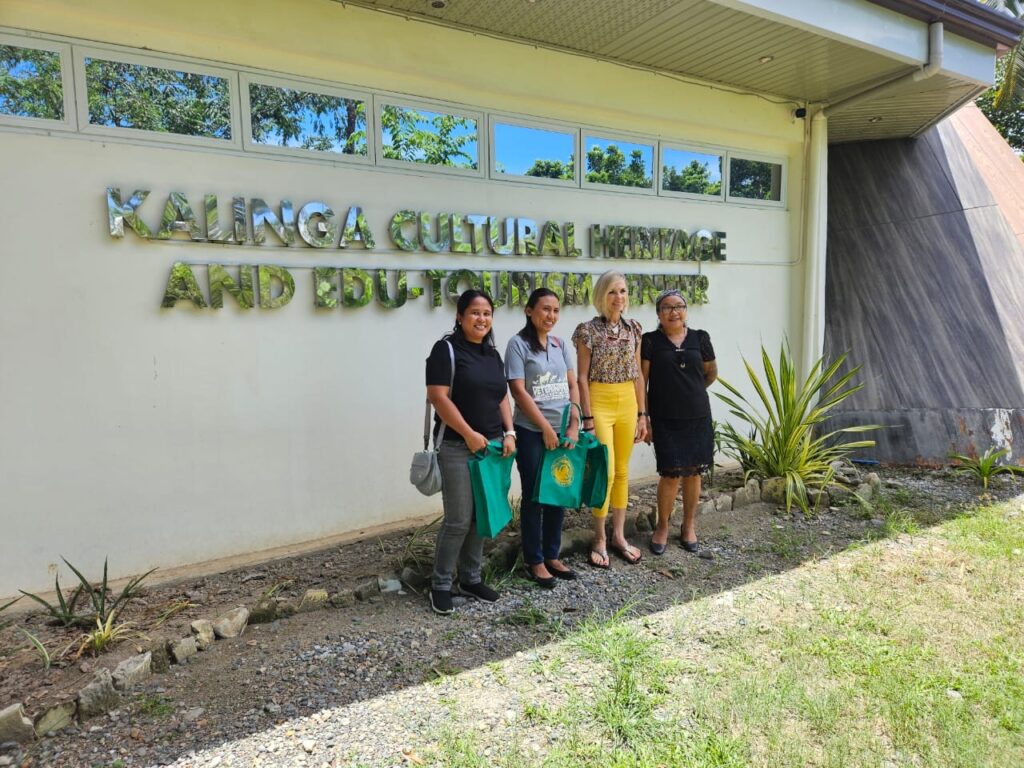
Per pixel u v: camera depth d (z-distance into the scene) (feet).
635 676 9.16
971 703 8.50
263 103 13.33
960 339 22.47
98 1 11.50
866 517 15.93
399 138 15.03
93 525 12.07
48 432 11.61
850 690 8.80
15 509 11.41
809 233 22.53
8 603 10.86
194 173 12.62
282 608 11.01
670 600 11.72
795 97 21.44
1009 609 11.07
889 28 17.10
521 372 11.56
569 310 17.88
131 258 12.12
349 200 14.35
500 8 14.42
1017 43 19.62
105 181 11.84
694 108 19.70
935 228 24.99
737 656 9.73
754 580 12.55
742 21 15.47
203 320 12.86
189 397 12.82
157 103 12.29
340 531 14.61
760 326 22.36
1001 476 19.20
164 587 11.96
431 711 8.49
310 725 8.22
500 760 7.54
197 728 8.16
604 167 18.51
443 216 15.51
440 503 16.01
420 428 15.51
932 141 27.20
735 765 7.35
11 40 11.11
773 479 17.07
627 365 12.86
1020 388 21.06
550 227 17.19
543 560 12.49
